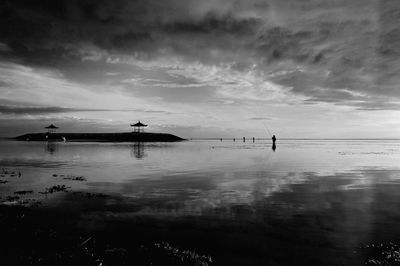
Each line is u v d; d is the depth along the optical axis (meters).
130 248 9.37
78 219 12.76
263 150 67.06
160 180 23.23
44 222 12.28
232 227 11.66
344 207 14.60
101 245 9.62
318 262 8.71
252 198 16.67
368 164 35.44
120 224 12.09
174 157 45.47
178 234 10.93
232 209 14.32
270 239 10.42
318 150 68.56
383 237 10.54
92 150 61.56
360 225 11.83
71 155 48.56
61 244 9.18
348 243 10.02
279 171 28.59
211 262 8.68
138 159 41.88
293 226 11.76
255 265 8.54
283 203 15.49
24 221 12.09
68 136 133.75
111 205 15.22
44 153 53.09
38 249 8.54
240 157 46.09
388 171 28.53
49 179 23.98
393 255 9.07
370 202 15.66
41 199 16.69
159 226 11.81
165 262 8.36
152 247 9.41
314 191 18.59
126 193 18.25
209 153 54.91
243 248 9.66
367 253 9.26
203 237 10.63
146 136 132.00
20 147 72.81
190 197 17.03
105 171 28.86
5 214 13.01
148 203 15.62
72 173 27.53
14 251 8.26
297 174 26.42
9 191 19.09
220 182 22.19
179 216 13.18
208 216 13.17
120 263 8.12
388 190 18.88
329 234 10.86
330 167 32.00
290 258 8.96
